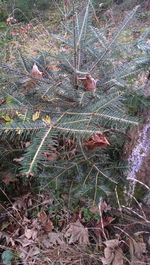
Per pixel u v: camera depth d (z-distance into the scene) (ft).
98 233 7.13
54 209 7.55
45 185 6.86
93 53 7.20
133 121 5.76
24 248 7.18
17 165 7.72
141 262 6.38
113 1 19.63
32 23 17.74
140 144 6.67
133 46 7.70
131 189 6.95
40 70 7.29
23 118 6.20
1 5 18.54
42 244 7.19
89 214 7.32
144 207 7.01
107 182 6.77
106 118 5.94
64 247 7.07
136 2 18.57
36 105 6.76
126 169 6.89
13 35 15.39
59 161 6.98
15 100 6.78
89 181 6.66
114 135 7.15
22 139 7.30
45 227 7.42
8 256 7.01
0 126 5.76
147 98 6.86
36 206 7.65
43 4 19.02
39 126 5.79
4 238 7.42
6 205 7.89
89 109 6.10
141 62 6.82
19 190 8.03
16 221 7.60
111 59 7.37
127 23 7.25
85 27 7.02
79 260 6.84
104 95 6.57
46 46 12.64
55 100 6.72
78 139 6.04
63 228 7.36
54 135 5.75
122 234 7.02
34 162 5.19
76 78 6.74
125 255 6.75
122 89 6.94
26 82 6.99
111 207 7.22
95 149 6.91
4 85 7.23
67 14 9.53
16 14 18.70
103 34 7.77
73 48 6.91
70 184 7.13
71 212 7.46
